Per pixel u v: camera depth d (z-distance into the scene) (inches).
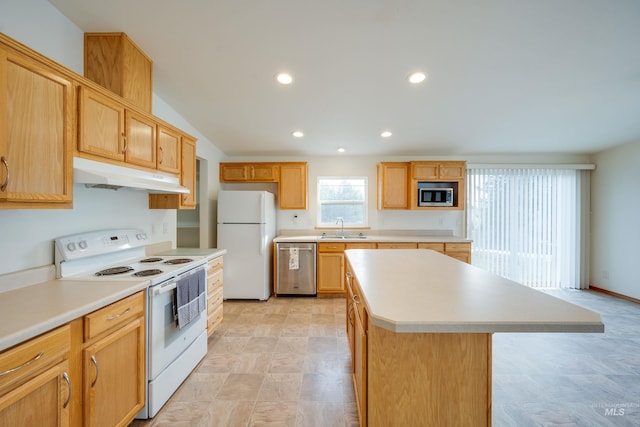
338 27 61.9
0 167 38.4
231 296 141.5
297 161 175.0
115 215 78.1
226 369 79.9
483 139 140.4
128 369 53.9
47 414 37.9
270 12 57.4
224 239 141.6
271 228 156.9
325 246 149.3
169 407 63.9
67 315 40.1
